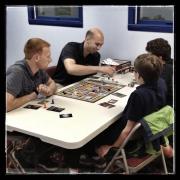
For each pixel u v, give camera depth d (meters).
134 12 3.05
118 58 3.27
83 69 2.56
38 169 2.01
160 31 2.95
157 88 1.81
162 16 2.95
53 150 2.13
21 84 2.03
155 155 1.93
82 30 3.39
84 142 1.59
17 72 2.01
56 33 3.59
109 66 2.74
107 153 1.93
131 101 1.78
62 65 2.83
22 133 1.89
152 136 1.69
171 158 2.04
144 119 1.69
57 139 1.58
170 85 1.94
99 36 2.74
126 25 3.12
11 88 1.94
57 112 1.94
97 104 2.08
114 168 1.91
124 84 2.54
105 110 1.97
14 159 1.98
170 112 1.76
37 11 3.67
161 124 1.72
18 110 1.97
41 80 2.26
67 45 2.81
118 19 3.14
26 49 2.10
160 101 1.81
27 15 3.69
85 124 1.76
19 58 3.90
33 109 1.99
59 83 2.83
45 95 2.20
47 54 2.12
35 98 2.16
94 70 2.57
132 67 3.03
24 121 1.80
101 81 2.64
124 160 1.78
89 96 2.24
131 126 1.78
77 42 3.13
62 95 2.26
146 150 1.85
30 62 2.12
